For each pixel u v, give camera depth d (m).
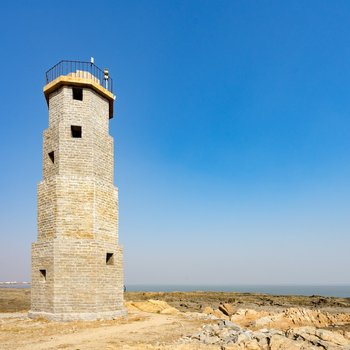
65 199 23.39
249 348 15.96
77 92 26.58
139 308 32.38
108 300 23.39
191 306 48.78
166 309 31.58
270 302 54.94
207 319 24.50
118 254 24.89
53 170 24.41
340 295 193.25
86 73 25.91
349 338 19.23
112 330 19.34
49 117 25.67
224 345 15.93
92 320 22.00
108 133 26.92
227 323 20.66
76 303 22.06
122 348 15.16
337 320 31.94
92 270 22.67
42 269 22.88
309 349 15.84
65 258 22.36
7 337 17.34
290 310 32.31
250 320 31.47
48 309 22.09
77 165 24.25
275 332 19.31
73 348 15.07
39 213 24.30
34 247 23.70
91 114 25.20
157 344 15.99
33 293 23.22
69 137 24.44
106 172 26.02
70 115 24.73
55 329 19.36
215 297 61.91
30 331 18.80
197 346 15.80
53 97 25.55
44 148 25.48
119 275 24.69
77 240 22.70
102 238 24.06
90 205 23.69
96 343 16.08
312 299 58.75
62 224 23.06
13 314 26.14
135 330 19.48
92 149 24.73
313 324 30.42
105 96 26.73
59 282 22.05
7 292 58.66
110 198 25.39
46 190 24.05
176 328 20.33
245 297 61.72
